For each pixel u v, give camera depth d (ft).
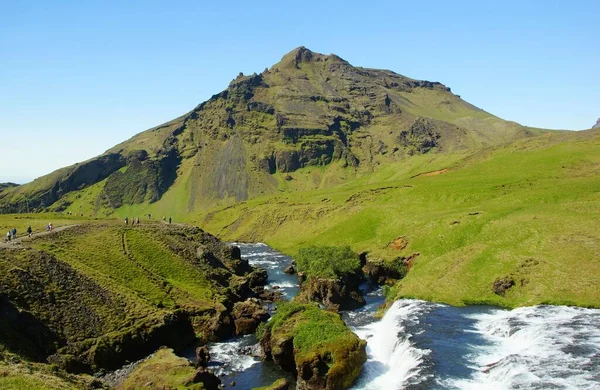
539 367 131.34
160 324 210.59
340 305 250.16
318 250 339.16
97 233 306.76
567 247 233.14
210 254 326.03
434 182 498.28
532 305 200.85
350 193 619.26
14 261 216.33
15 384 112.37
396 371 162.40
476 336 174.19
